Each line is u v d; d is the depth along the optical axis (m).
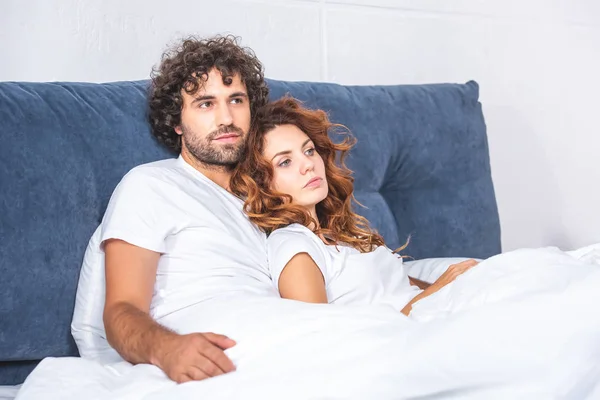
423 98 2.16
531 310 1.10
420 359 1.08
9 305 1.47
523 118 2.82
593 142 2.97
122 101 1.69
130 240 1.41
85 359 1.31
